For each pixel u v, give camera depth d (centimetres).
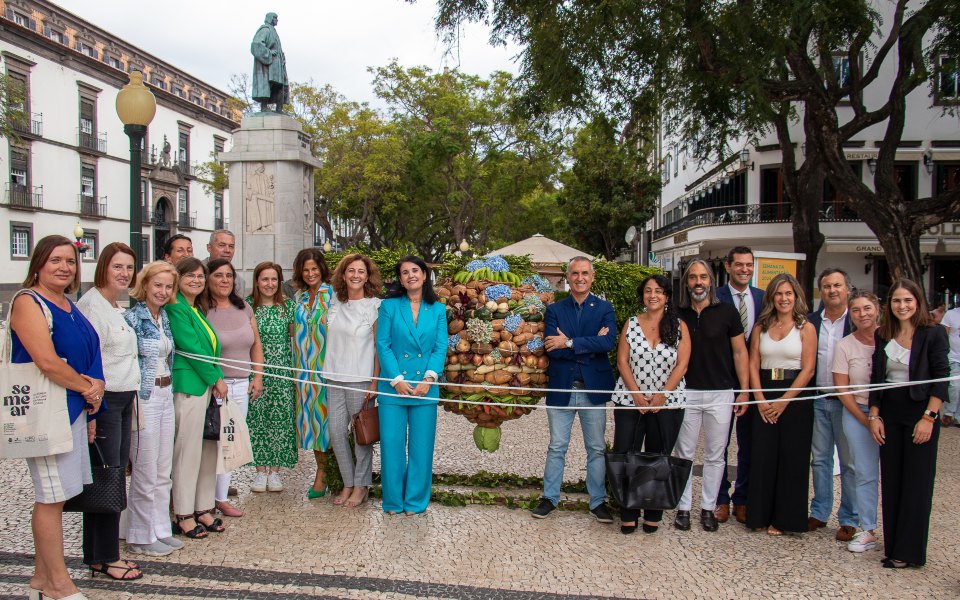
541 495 557
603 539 480
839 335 501
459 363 524
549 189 3084
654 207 2788
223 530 484
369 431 524
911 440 430
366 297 541
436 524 504
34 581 369
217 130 4791
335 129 2823
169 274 436
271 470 578
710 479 502
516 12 1076
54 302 359
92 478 380
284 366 556
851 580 415
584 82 1112
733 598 389
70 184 3469
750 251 540
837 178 1137
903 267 1095
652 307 495
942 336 432
